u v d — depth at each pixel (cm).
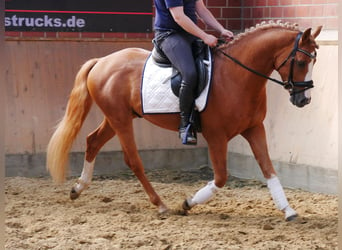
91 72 967
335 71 1070
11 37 1206
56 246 762
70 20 1228
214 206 986
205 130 879
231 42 867
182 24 846
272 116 1180
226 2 1284
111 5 1241
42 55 1226
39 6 1212
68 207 975
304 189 1109
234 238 795
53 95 1230
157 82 895
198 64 865
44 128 1224
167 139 1294
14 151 1212
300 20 1152
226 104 853
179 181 1203
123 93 932
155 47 903
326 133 1073
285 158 1148
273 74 1189
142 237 792
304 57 813
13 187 1123
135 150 945
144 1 1256
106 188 1127
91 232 827
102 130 1002
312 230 835
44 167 1224
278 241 790
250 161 1227
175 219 898
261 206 984
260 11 1243
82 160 1239
